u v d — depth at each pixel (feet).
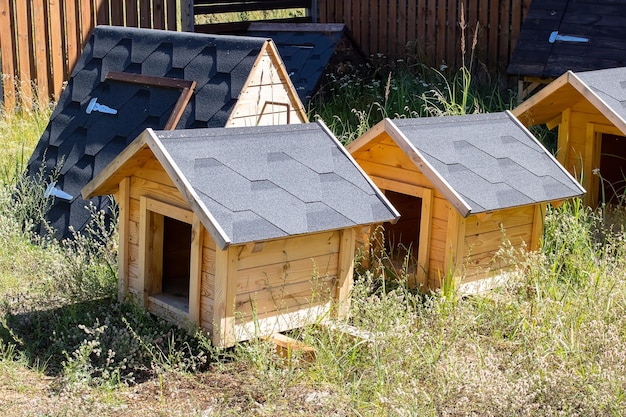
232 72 23.00
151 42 25.32
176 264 19.44
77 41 36.96
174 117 22.85
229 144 16.79
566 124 24.50
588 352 15.78
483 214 17.98
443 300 17.39
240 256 15.83
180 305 17.39
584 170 24.17
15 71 36.09
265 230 15.53
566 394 14.06
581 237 20.54
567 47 31.07
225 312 15.84
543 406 13.79
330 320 17.12
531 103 23.20
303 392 15.07
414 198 22.04
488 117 20.74
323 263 17.19
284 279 16.60
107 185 18.29
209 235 16.22
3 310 18.51
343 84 34.88
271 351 15.64
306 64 35.91
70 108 25.79
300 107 24.26
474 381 14.34
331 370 15.49
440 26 38.42
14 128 32.58
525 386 14.10
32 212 23.65
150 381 15.57
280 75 23.68
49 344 17.17
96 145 24.18
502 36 36.47
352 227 16.90
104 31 26.76
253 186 16.22
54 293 19.19
